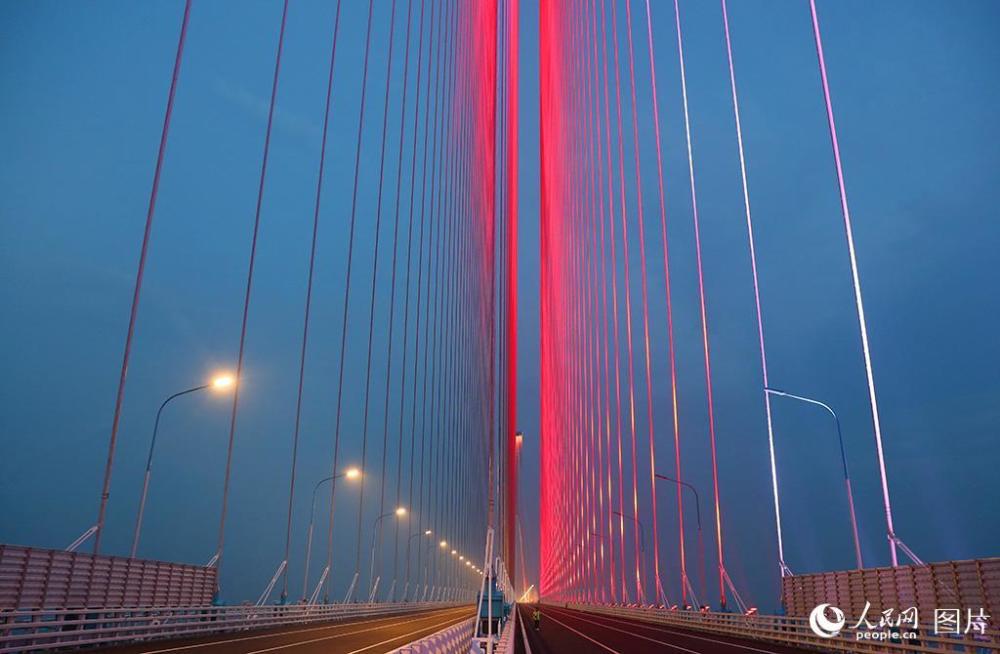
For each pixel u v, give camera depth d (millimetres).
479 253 76438
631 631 34844
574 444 82188
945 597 18406
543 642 25688
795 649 24359
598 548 68750
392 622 36938
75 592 20547
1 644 15828
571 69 81438
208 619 27125
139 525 24781
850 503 27969
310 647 19828
